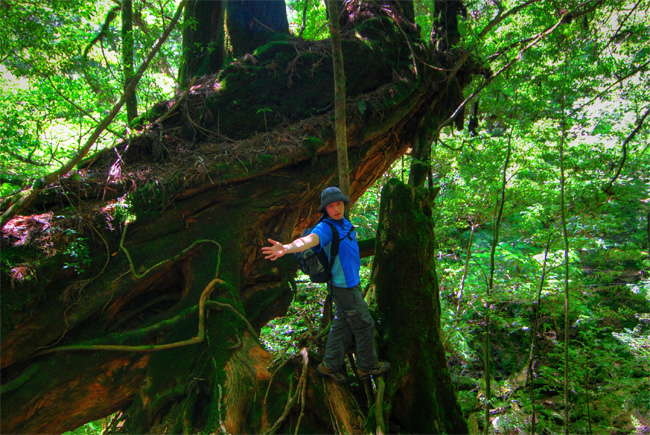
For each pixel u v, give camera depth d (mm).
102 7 5379
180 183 4434
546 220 6016
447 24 7031
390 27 6086
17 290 3418
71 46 4684
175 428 3336
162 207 4348
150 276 4125
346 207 4137
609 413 5324
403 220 3639
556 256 5941
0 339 3295
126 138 4918
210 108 5293
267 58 5652
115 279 3924
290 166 5094
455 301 6359
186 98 5344
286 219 5090
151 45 4875
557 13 6266
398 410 3445
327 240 2961
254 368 3549
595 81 6426
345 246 3025
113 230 4070
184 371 3695
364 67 5738
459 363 6477
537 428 5148
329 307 3889
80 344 3658
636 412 5031
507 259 6988
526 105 6133
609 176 5855
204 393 3518
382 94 5613
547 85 6020
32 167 5844
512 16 7242
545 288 5477
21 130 5645
